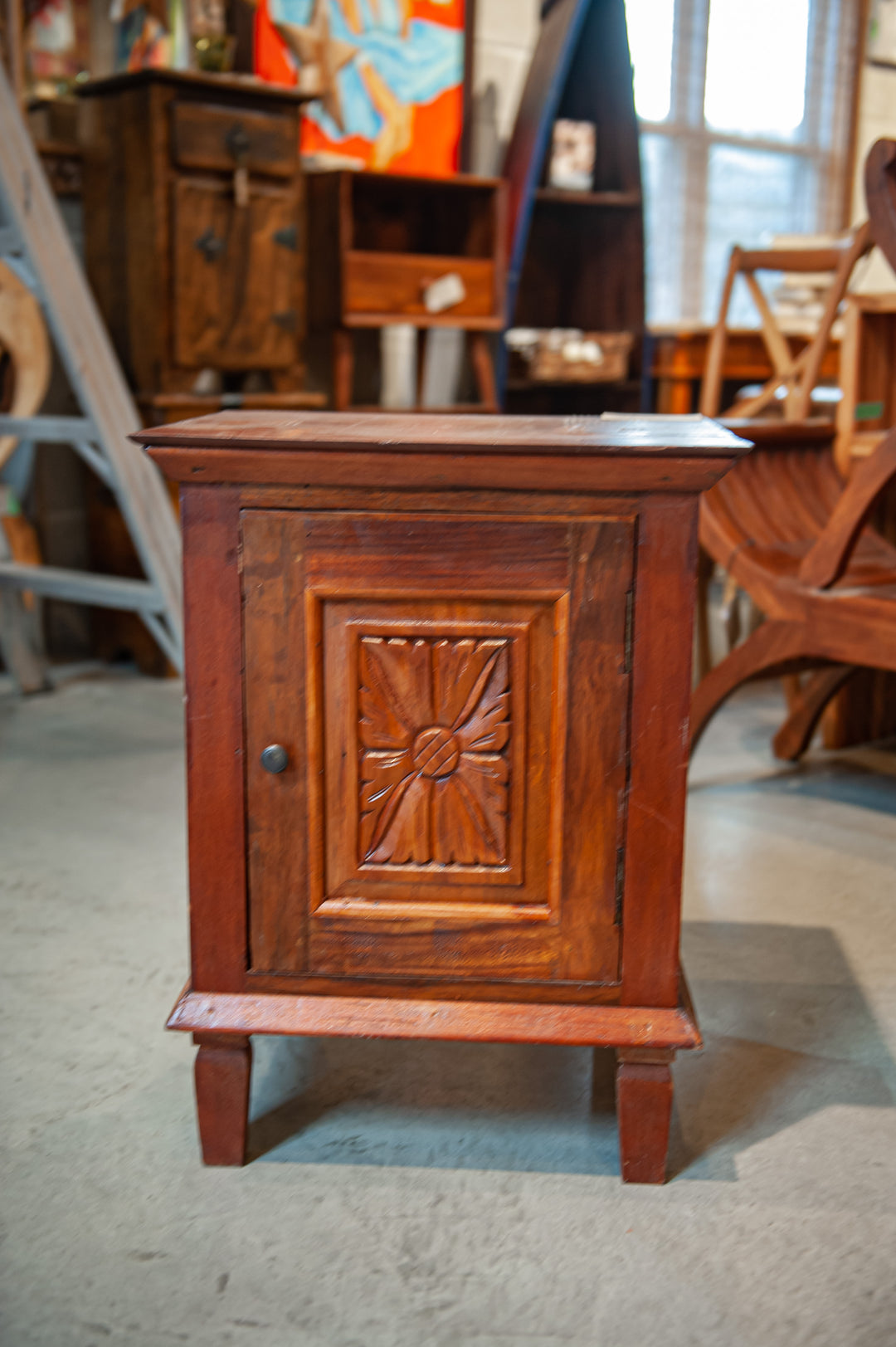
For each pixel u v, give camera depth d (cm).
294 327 348
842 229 607
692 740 250
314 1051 163
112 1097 150
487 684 125
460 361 446
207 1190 132
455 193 409
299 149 339
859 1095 152
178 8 358
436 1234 125
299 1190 132
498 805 127
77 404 378
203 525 123
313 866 129
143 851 230
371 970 130
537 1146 141
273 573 123
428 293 380
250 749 127
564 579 122
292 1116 147
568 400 476
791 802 260
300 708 126
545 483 119
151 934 194
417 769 127
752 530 251
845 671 264
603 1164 137
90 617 395
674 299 555
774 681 367
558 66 403
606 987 129
